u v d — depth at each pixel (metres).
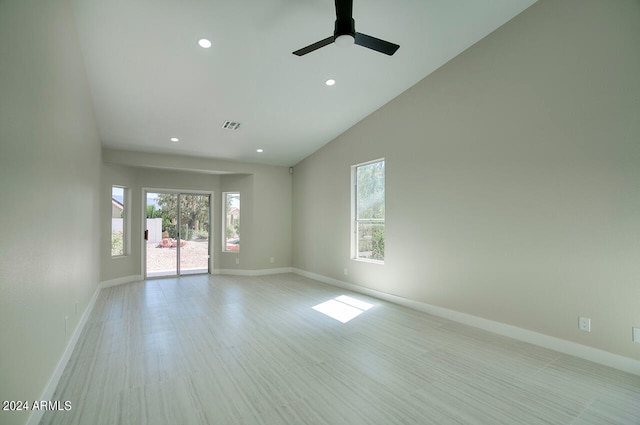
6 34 1.48
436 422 2.00
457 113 3.98
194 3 2.86
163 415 2.06
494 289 3.59
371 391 2.37
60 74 2.45
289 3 2.94
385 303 4.84
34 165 1.88
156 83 3.96
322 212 6.54
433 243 4.27
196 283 6.37
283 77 4.11
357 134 5.58
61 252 2.55
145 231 6.73
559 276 3.07
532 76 3.27
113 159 5.81
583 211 2.92
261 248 7.34
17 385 1.63
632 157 2.65
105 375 2.59
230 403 2.21
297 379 2.54
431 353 3.04
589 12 2.88
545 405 2.19
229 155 6.64
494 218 3.59
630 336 2.66
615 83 2.73
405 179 4.67
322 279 6.54
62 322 2.60
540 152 3.21
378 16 3.28
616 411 2.12
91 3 2.77
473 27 3.52
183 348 3.15
